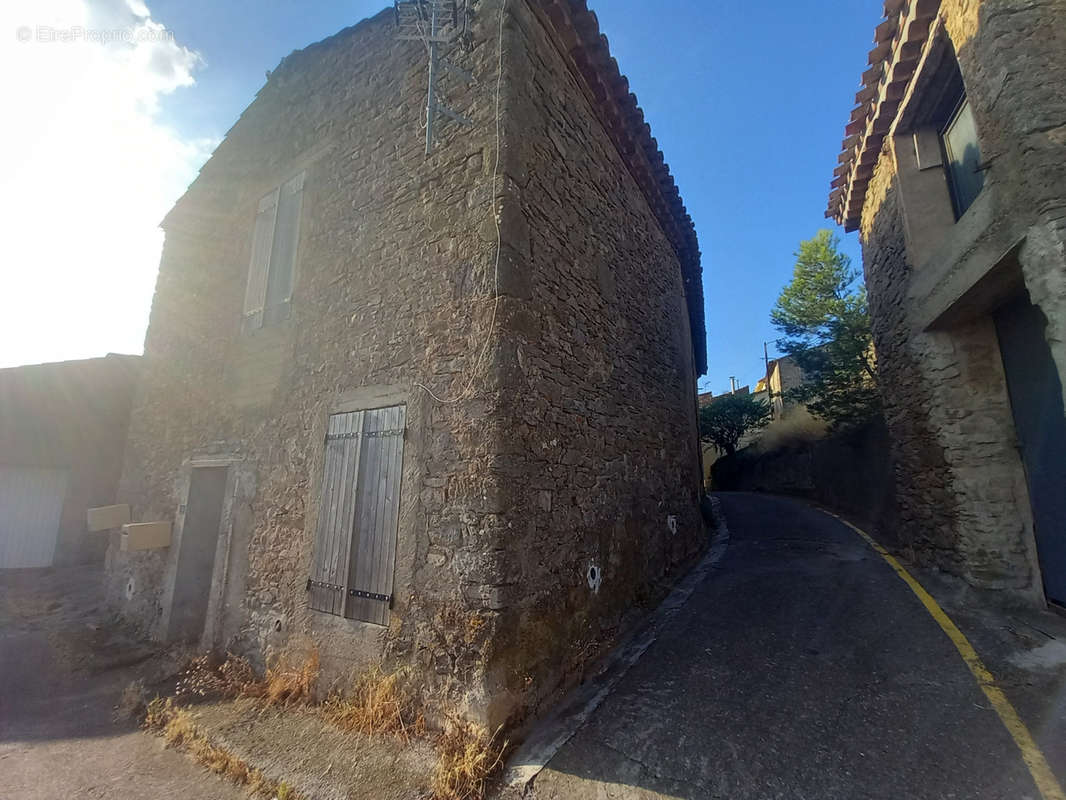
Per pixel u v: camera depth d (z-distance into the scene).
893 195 5.86
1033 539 4.30
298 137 5.91
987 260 3.86
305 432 4.63
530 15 4.18
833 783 2.38
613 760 2.73
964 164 4.98
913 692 3.05
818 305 13.93
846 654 3.62
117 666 5.37
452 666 3.04
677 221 7.92
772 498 15.22
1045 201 3.21
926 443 5.35
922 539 5.56
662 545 5.91
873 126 5.85
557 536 3.71
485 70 3.96
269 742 3.33
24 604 8.23
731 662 3.71
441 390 3.57
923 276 5.08
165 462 6.77
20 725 4.16
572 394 4.21
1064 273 3.06
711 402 23.11
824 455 13.33
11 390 11.23
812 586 5.22
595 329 4.82
